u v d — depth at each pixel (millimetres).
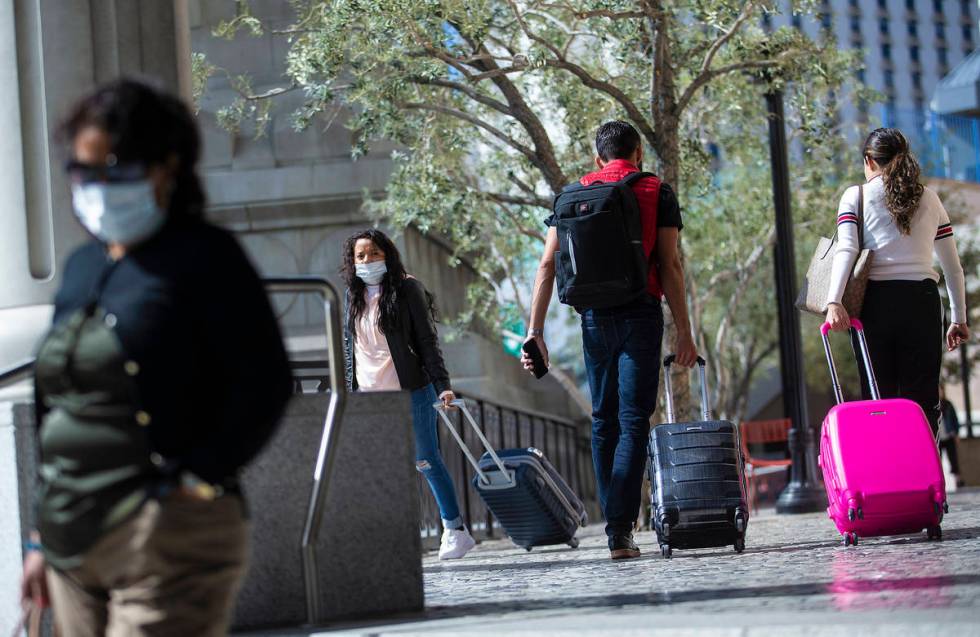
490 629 7199
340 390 8219
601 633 6758
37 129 12633
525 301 36344
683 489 12242
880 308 12281
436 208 28141
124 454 4793
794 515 24516
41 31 12758
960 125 56594
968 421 45031
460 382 36719
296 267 34719
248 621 8422
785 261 27172
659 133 24938
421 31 23594
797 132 28250
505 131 29875
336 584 8570
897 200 12180
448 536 15828
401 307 14750
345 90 25906
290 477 8625
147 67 13094
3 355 12031
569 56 29750
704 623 6652
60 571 4984
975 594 7422
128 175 4742
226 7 34562
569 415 47094
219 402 4906
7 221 12500
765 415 80312
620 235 12000
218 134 34781
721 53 29672
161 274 4820
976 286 55406
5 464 8312
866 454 11570
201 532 4785
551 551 15945
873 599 7539
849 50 30125
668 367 13039
